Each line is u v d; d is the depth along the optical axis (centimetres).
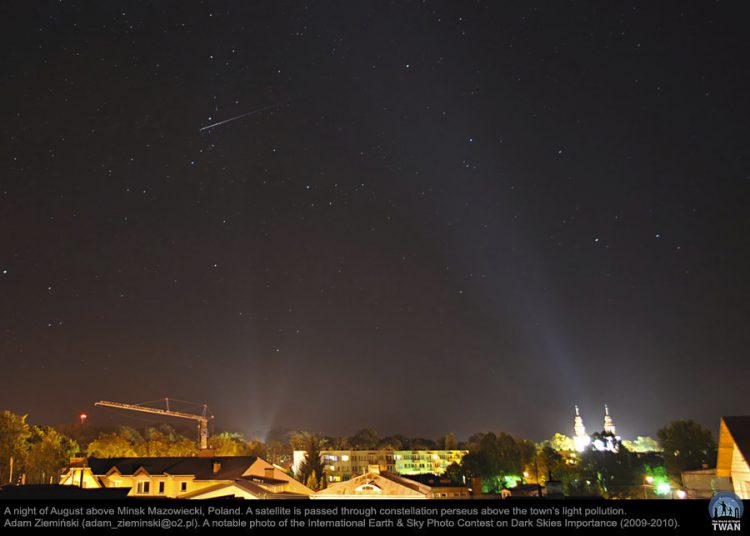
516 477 12350
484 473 12369
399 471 16712
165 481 6406
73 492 3956
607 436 15238
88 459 7044
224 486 5809
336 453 15300
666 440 9712
